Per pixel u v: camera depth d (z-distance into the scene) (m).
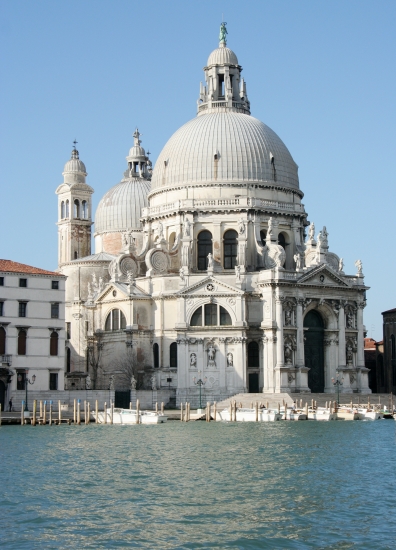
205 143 156.25
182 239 149.75
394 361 174.50
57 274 134.75
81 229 183.88
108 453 83.69
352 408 128.88
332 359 149.50
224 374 142.12
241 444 90.56
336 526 51.28
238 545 47.56
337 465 74.12
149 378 147.62
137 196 179.88
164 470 72.12
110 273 156.50
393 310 175.38
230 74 165.75
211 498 59.47
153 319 149.50
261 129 159.62
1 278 129.75
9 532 50.41
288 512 54.91
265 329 142.50
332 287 148.25
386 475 68.56
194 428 111.44
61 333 134.25
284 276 143.12
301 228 158.88
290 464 74.88
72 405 131.88
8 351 129.25
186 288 143.50
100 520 53.22
